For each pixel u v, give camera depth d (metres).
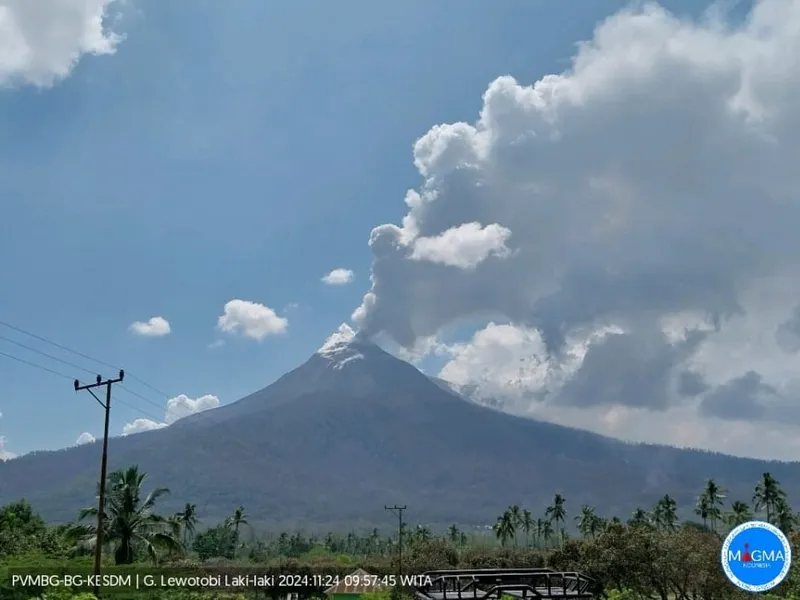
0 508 84.44
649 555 61.97
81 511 65.81
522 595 25.12
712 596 57.75
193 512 126.94
